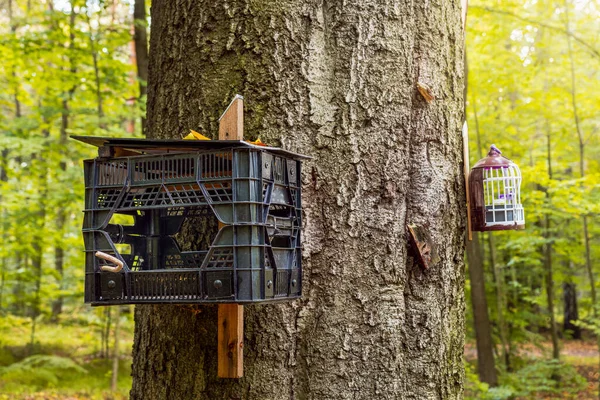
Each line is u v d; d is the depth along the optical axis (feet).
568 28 30.40
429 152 7.92
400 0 7.89
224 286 5.77
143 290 6.08
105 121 25.79
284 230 6.45
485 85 32.81
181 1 8.08
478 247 31.91
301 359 7.31
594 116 33.04
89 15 26.30
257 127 7.50
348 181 7.49
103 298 6.22
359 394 7.27
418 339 7.58
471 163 35.06
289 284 6.45
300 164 6.85
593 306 31.27
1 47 25.44
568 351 47.57
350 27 7.68
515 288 36.55
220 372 7.11
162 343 7.71
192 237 7.48
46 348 36.70
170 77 8.11
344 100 7.57
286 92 7.54
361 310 7.38
